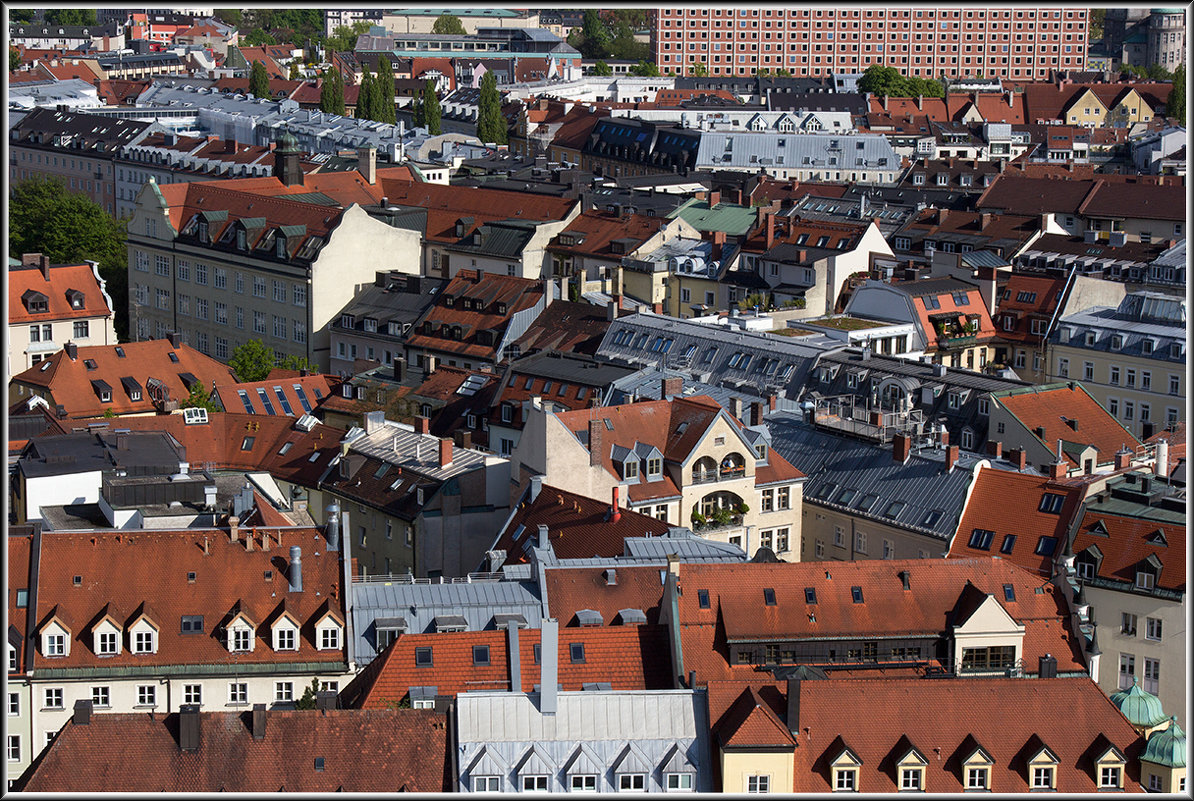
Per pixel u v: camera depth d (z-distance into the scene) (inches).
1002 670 6284.5
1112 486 7519.7
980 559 6461.6
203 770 5068.9
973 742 5280.5
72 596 6343.5
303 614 6387.8
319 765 5113.2
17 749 6245.1
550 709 5270.7
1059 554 7303.2
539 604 6373.0
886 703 5319.9
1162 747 5310.0
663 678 5876.0
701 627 6127.0
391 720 5206.7
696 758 5216.5
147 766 5054.1
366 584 6604.3
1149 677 7126.0
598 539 7047.2
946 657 6279.5
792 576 6269.7
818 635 6141.7
